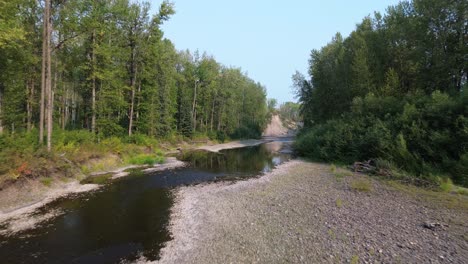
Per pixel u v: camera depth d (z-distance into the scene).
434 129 16.83
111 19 25.91
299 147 33.53
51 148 17.03
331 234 8.27
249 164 26.00
